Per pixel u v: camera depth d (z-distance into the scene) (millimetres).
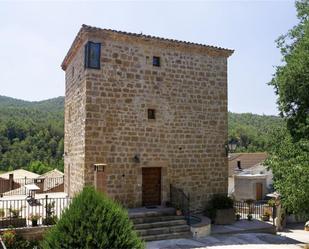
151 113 14852
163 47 15203
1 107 85188
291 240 13930
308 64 13086
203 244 11789
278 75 14984
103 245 5820
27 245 10016
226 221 15109
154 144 14688
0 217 10789
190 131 15617
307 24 13875
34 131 62156
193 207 15391
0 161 54125
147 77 14719
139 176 14234
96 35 13656
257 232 14477
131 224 6453
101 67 13703
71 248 5758
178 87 15469
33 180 24156
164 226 12633
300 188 11508
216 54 16547
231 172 37250
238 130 67312
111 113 13797
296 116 14586
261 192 32188
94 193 6340
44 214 12219
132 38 14281
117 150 13820
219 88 16562
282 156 13758
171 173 15039
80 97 14445
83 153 13391
